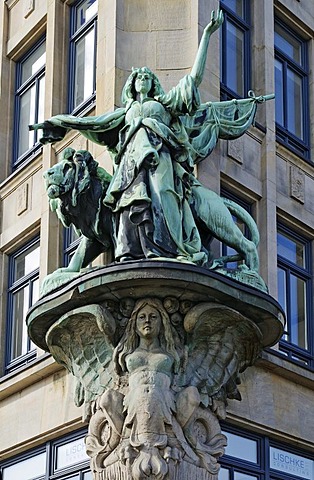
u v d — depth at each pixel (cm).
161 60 2278
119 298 1903
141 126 1978
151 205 1917
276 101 2602
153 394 1858
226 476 2159
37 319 1977
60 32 2597
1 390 2469
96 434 1920
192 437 1888
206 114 2169
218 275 1870
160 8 2312
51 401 2331
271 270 2370
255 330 1948
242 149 2384
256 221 2403
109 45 2298
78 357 1986
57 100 2550
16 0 2842
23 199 2600
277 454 2298
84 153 1995
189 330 1902
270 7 2567
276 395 2297
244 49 2520
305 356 2481
